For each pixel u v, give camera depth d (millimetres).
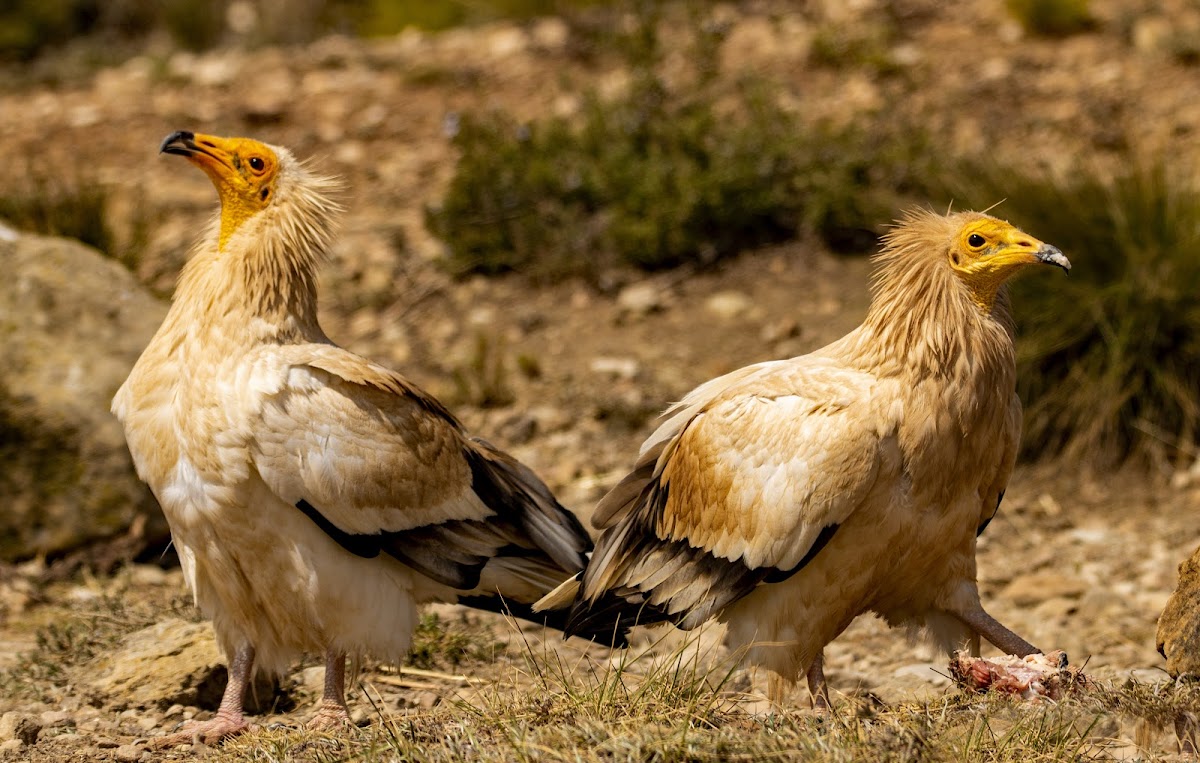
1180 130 18547
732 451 7727
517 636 10141
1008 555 12367
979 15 23000
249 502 7879
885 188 17250
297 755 7230
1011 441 7957
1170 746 7219
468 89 21953
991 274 7586
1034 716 7121
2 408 11727
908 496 7488
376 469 8016
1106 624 10773
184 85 23594
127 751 7863
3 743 8062
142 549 11969
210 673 8961
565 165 17641
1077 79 20359
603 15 23750
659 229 17000
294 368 7949
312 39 29422
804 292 16438
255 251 8156
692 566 7957
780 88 19750
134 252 16078
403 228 18266
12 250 12594
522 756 6480
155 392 8039
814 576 7641
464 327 16453
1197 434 13906
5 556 11766
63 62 27234
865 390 7516
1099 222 14742
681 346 15758
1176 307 13984
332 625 8164
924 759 6516
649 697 7344
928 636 8289
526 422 14383
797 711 7469
